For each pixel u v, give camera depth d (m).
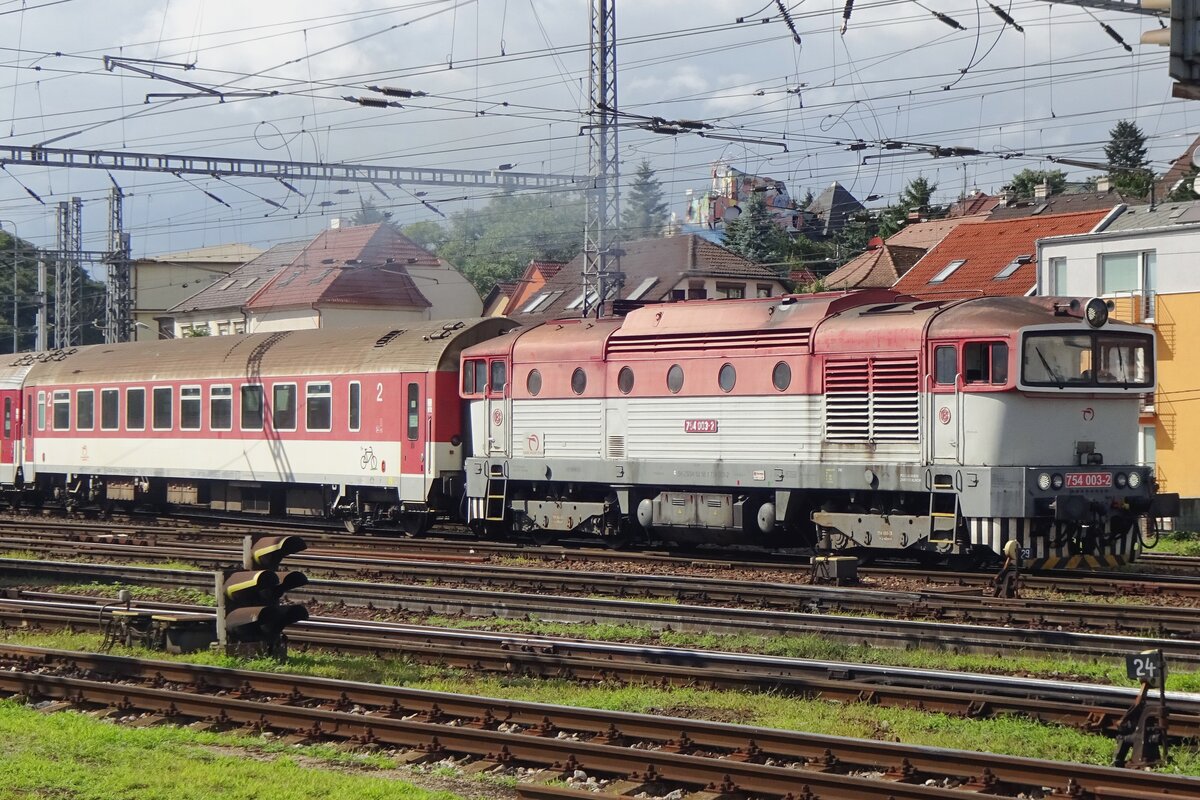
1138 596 32.47
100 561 42.72
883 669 22.00
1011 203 111.38
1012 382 33.00
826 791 15.77
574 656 24.69
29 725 19.89
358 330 51.12
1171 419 58.06
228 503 55.56
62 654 24.62
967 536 34.25
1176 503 35.38
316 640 26.31
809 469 36.66
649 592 33.62
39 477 63.78
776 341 37.53
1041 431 33.62
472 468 45.44
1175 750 17.59
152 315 116.81
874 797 15.46
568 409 42.72
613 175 47.66
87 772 17.30
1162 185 103.06
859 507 36.88
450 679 23.45
